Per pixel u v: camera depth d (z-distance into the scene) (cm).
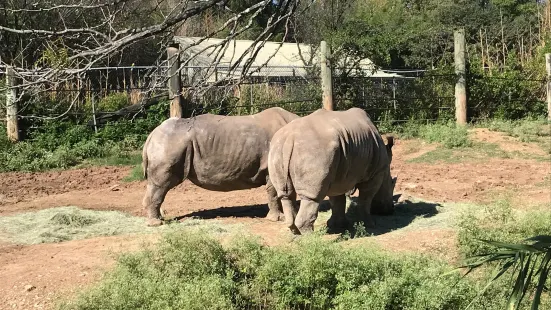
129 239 820
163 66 437
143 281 562
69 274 667
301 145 779
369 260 595
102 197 1184
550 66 2072
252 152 923
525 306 585
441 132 1664
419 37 3048
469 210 772
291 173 787
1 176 1438
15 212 1054
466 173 1312
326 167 774
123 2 406
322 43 1745
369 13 3378
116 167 1527
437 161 1478
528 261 339
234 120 938
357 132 823
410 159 1512
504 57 2509
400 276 589
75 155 1606
